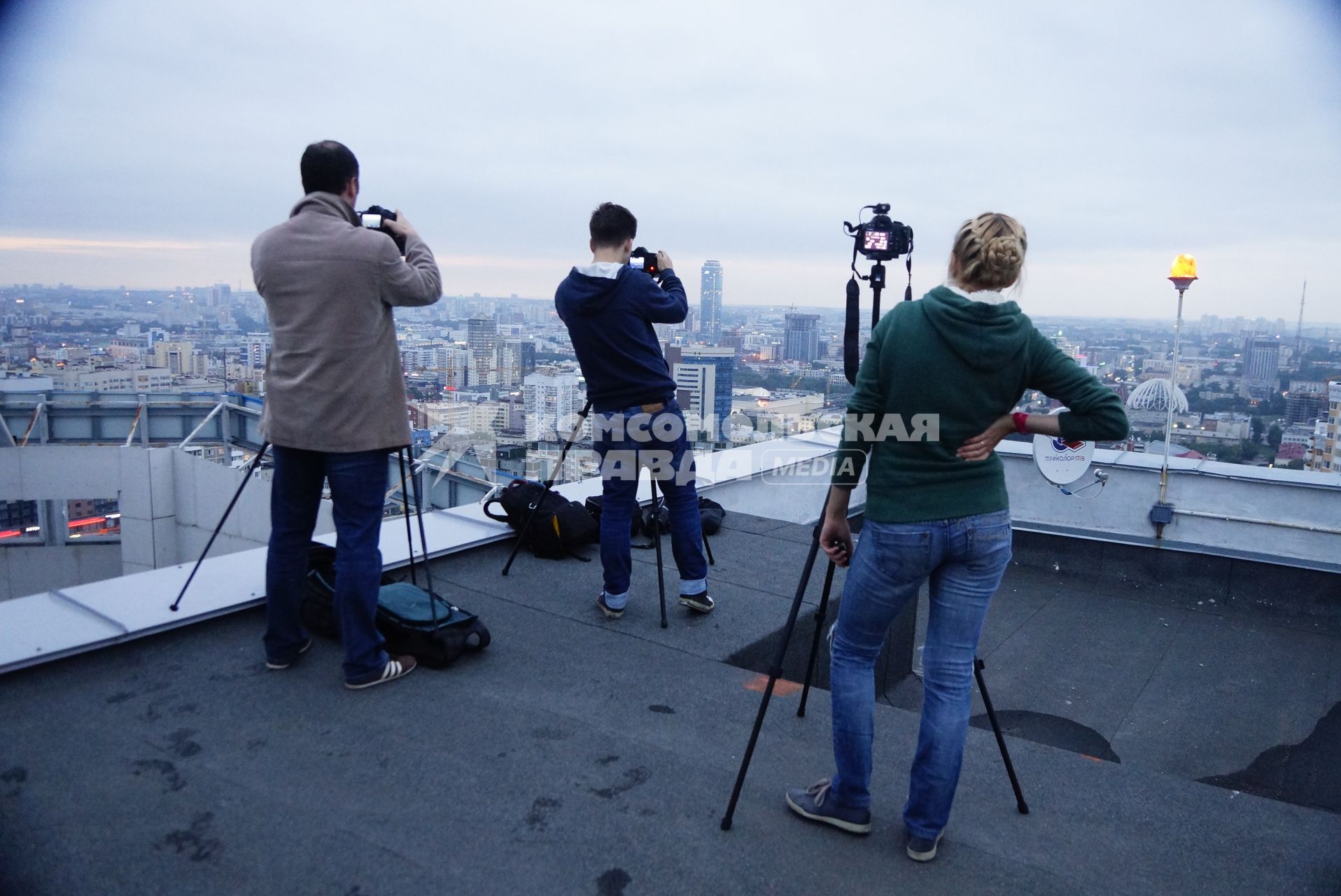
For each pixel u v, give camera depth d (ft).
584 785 7.11
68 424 37.06
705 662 9.80
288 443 8.30
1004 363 5.50
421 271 8.66
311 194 8.41
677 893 5.76
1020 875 6.08
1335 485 17.30
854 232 8.03
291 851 6.09
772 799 6.98
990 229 5.57
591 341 10.36
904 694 13.69
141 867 5.85
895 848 6.36
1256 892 5.93
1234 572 17.94
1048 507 20.27
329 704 8.40
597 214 10.33
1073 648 15.61
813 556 6.88
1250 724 12.78
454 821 6.52
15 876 5.71
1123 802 7.12
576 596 11.89
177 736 7.66
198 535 36.70
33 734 7.57
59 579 38.93
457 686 8.96
